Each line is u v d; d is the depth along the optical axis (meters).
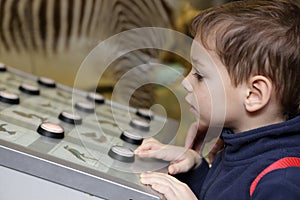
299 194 0.54
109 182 0.52
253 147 0.62
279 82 0.62
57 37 1.16
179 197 0.55
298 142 0.61
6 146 0.53
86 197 0.53
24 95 0.81
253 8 0.65
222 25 0.64
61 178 0.53
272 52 0.61
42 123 0.64
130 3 1.14
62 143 0.60
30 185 0.53
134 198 0.52
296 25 0.63
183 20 1.11
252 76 0.62
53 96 0.85
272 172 0.57
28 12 1.12
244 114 0.65
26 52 1.16
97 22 1.16
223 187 0.64
